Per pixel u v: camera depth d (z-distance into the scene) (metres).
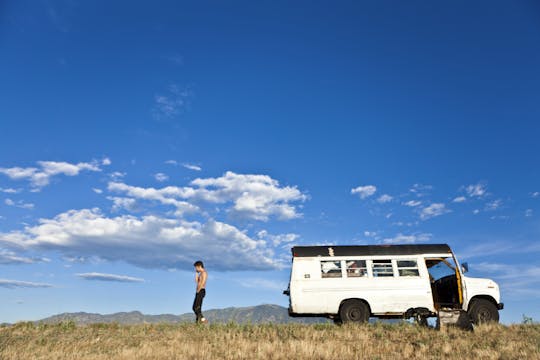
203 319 13.64
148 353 9.47
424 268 13.93
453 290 14.11
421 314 13.52
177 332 12.20
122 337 11.77
